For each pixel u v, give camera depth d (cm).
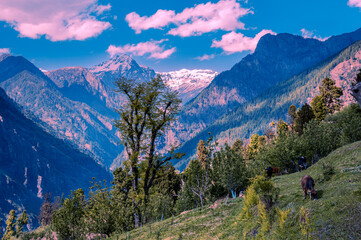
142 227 2667
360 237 767
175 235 1822
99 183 3031
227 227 1603
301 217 990
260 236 1158
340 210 898
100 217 2717
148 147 3180
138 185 3123
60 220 2616
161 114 3164
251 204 1444
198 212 2342
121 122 3150
